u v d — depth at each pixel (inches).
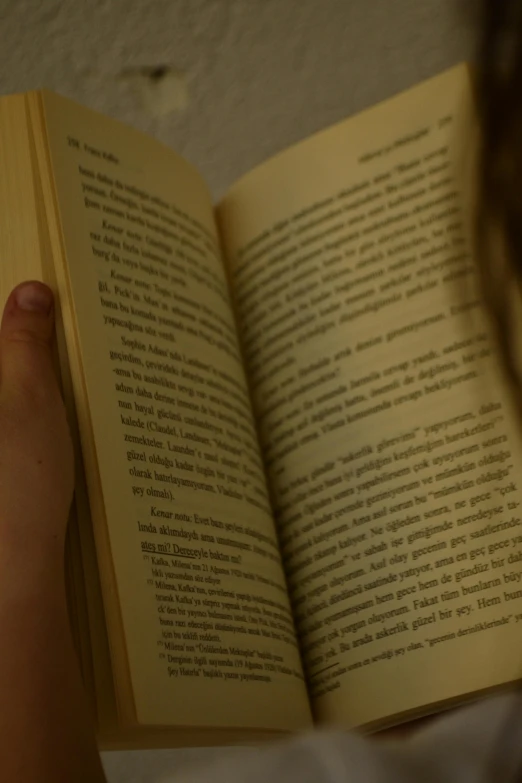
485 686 17.2
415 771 13.4
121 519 16.5
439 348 18.5
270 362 19.8
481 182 13.3
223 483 18.0
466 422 18.2
